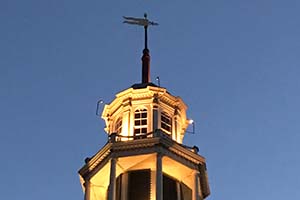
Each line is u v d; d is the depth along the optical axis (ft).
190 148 266.36
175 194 261.24
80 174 266.16
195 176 260.42
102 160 260.62
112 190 250.78
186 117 285.23
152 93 277.44
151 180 258.57
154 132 261.03
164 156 256.11
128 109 275.18
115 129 277.23
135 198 256.52
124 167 261.65
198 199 257.34
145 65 292.40
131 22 304.71
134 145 257.14
